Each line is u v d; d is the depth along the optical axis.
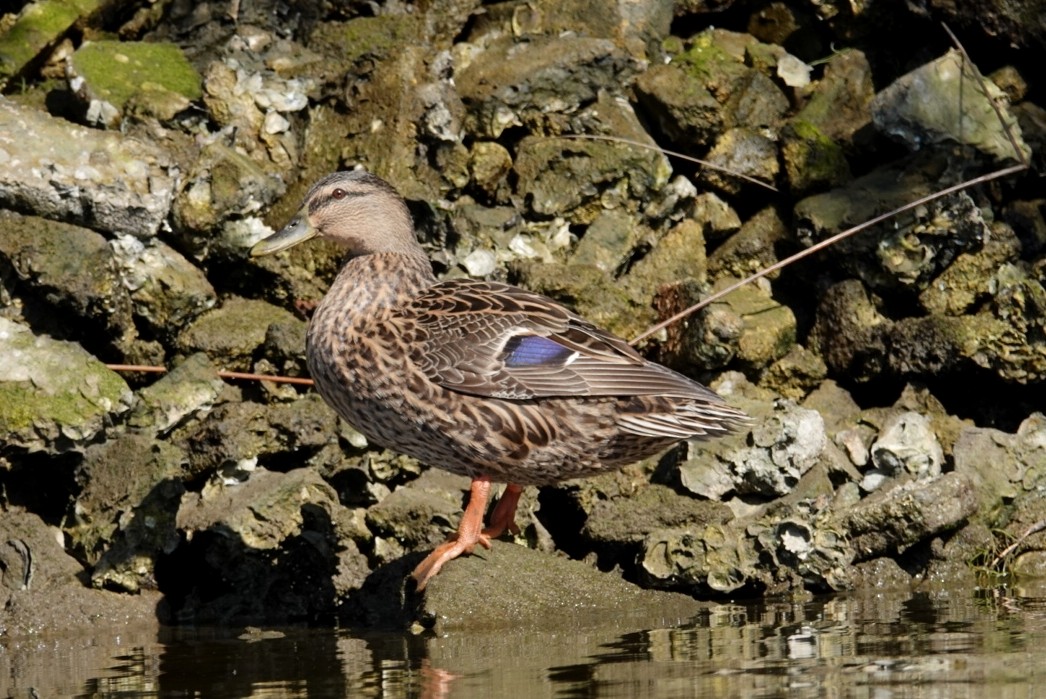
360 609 10.19
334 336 10.17
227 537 10.40
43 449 10.70
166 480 10.50
